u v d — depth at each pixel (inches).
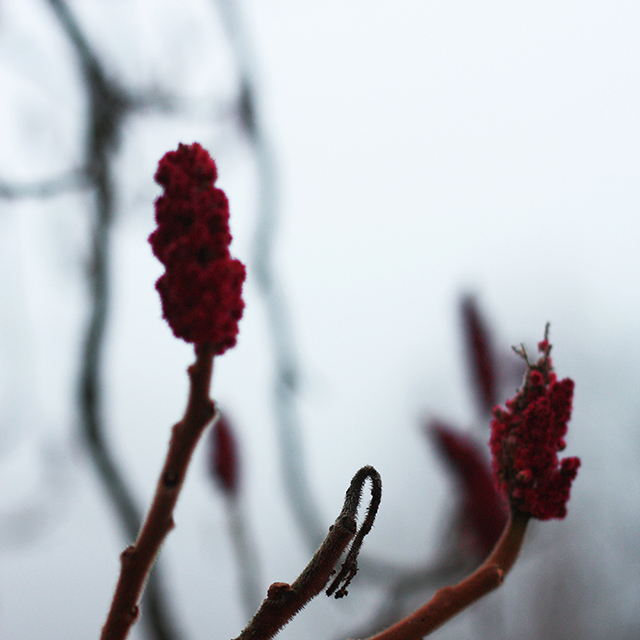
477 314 115.8
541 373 59.4
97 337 137.6
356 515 55.9
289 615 55.6
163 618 114.7
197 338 53.8
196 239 53.5
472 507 108.5
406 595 112.5
